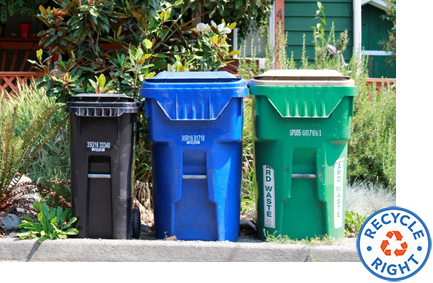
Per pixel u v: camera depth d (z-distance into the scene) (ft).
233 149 16.52
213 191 16.25
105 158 16.29
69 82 18.94
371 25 34.53
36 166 20.79
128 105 16.14
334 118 16.25
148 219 19.39
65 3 19.72
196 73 16.88
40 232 16.10
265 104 16.30
